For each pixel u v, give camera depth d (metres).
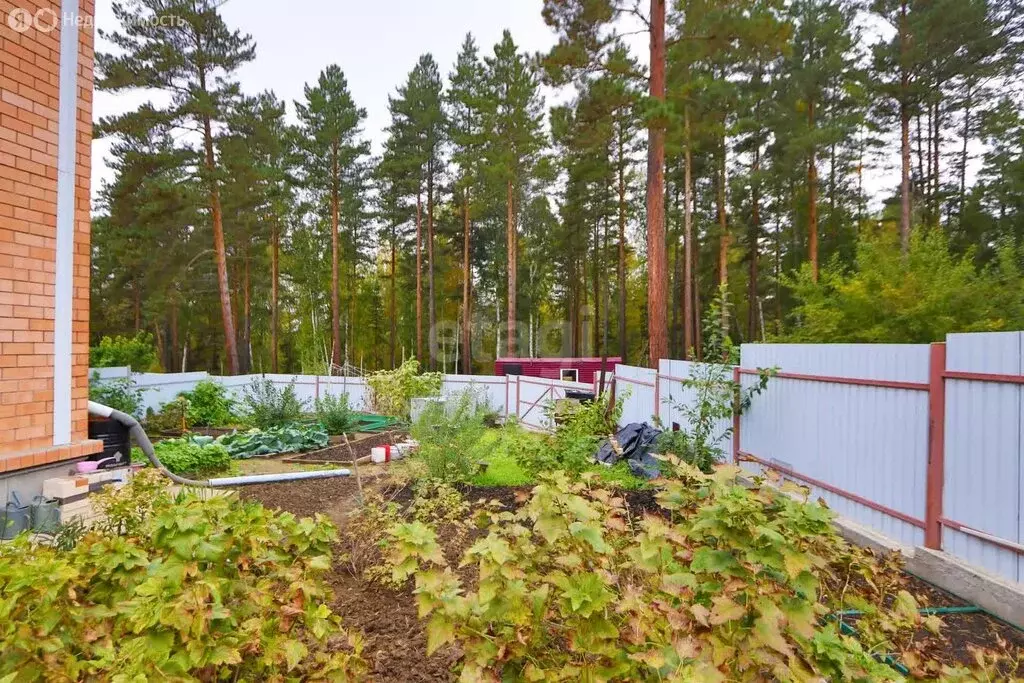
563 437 6.69
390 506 4.50
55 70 4.63
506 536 2.31
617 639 1.64
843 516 4.70
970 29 15.92
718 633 1.62
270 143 19.84
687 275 21.97
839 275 10.24
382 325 39.22
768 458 5.77
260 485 6.79
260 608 2.07
